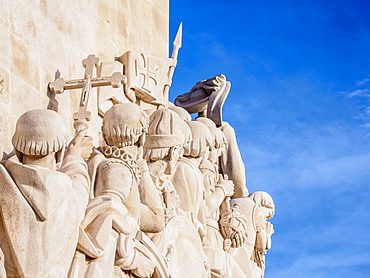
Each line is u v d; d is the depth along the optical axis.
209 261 14.48
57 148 9.27
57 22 12.04
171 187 12.91
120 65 13.79
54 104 11.56
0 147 9.49
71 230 8.93
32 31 11.34
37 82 11.27
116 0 14.56
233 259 15.30
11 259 8.62
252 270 16.16
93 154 10.75
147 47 15.44
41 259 8.59
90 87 11.30
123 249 9.97
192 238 12.95
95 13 13.84
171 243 12.41
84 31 12.80
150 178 11.56
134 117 10.78
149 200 11.43
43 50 11.57
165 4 16.28
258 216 16.39
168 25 16.30
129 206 10.34
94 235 9.62
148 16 15.63
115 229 9.97
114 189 10.13
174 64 14.77
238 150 16.80
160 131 12.60
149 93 14.19
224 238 15.16
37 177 8.64
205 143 14.08
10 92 10.63
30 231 8.62
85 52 12.74
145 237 10.63
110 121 10.77
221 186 14.91
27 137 9.16
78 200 9.14
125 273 10.32
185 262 12.57
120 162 10.41
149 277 10.68
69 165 9.75
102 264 9.57
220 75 16.80
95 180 10.29
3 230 8.68
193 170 13.69
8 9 10.89
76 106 12.12
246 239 16.05
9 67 10.71
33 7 11.45
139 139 10.99
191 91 16.94
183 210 13.35
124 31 14.70
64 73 11.98
